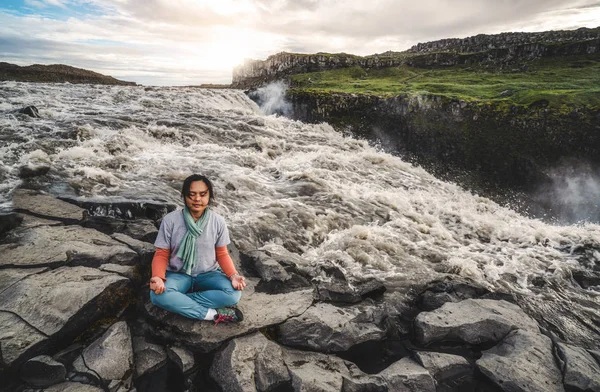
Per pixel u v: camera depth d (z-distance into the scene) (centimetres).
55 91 1839
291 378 346
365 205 863
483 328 442
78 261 429
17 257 418
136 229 542
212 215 386
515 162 1631
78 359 330
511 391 359
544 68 3366
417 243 702
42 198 584
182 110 1780
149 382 338
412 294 528
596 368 382
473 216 905
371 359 406
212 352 366
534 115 1698
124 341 352
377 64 4331
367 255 602
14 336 320
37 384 307
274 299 450
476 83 2911
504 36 5122
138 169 849
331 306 456
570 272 629
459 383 377
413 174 1328
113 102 1773
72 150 869
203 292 377
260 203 780
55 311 349
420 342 433
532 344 412
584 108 1645
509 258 682
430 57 4112
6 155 789
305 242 660
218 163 996
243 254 559
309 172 983
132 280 418
